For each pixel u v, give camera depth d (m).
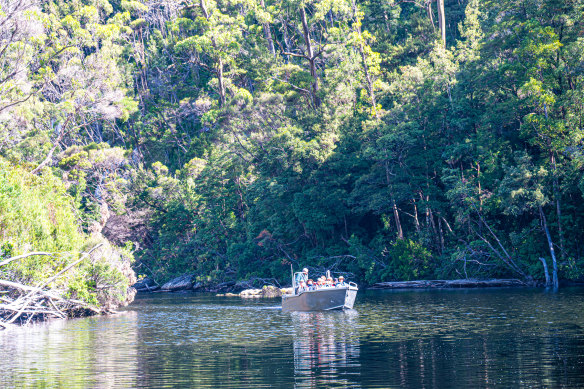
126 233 112.12
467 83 85.06
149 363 26.28
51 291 36.34
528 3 75.94
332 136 86.75
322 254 86.31
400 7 137.88
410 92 86.69
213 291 92.44
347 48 101.81
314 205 84.00
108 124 136.25
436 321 37.97
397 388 19.50
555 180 64.88
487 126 73.75
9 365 26.73
